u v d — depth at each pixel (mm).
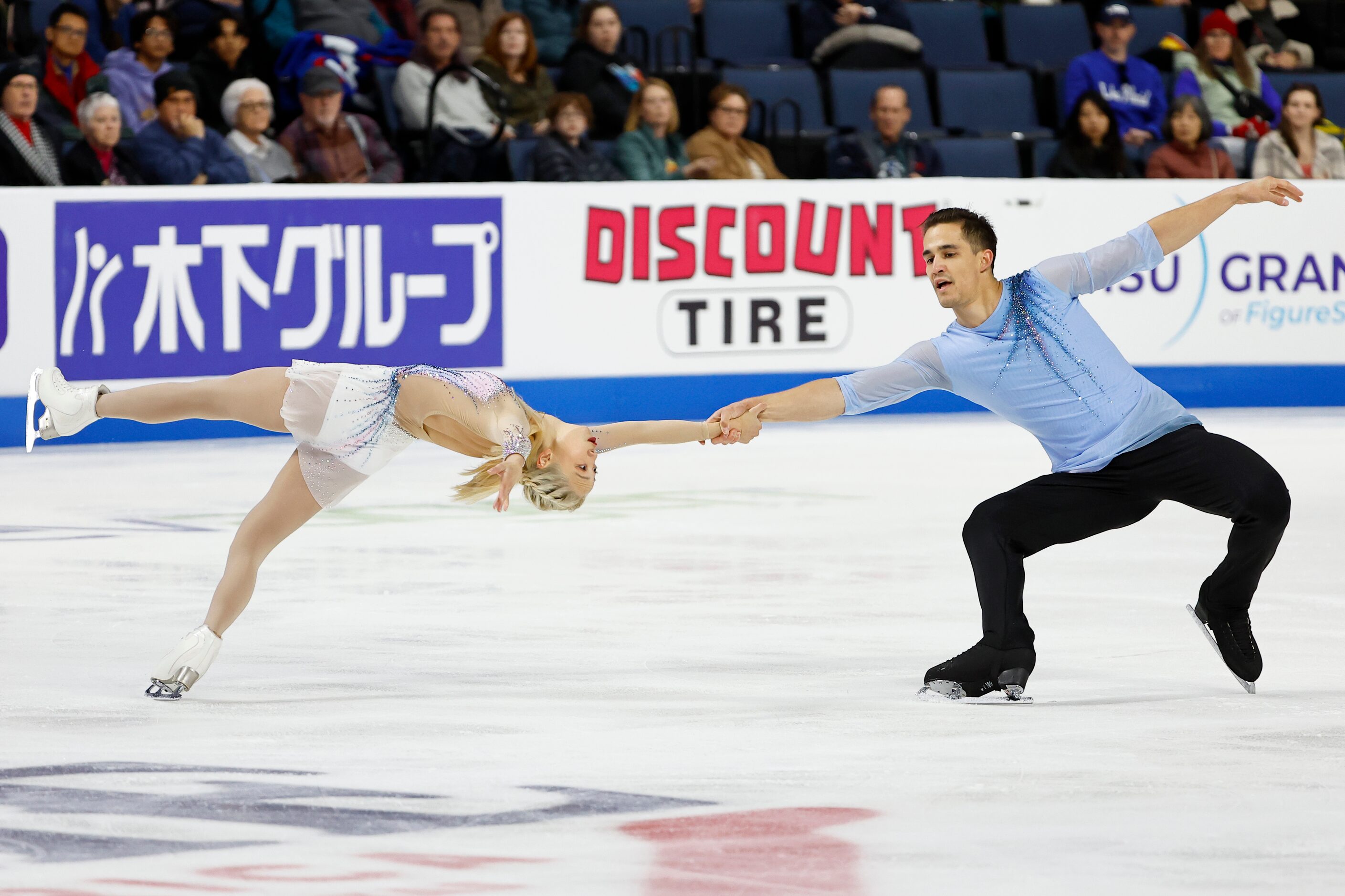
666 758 13133
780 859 10477
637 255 40875
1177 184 44188
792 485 31344
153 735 13844
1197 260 44031
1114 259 15875
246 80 40438
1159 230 15992
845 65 48500
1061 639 18266
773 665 16859
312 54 42219
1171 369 44000
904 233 42625
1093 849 10711
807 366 42188
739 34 49250
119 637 18172
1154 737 13812
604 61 44594
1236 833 11070
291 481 15805
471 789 12164
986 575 15438
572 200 40344
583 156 41688
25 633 18406
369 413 15469
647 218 40906
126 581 21672
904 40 48875
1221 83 49375
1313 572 22219
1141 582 21797
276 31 42906
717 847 10734
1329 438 37906
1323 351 45031
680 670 16625
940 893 9812
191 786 12203
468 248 39594
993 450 36719
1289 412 43750
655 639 18188
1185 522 27281
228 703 15148
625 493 30406
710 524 26703
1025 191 43156
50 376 16734
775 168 44375
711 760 13055
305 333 38312
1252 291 44469
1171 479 15484
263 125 40344
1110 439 15492
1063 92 49594
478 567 22844
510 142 42125
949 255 15492
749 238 41625
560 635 18406
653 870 10242
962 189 42875
